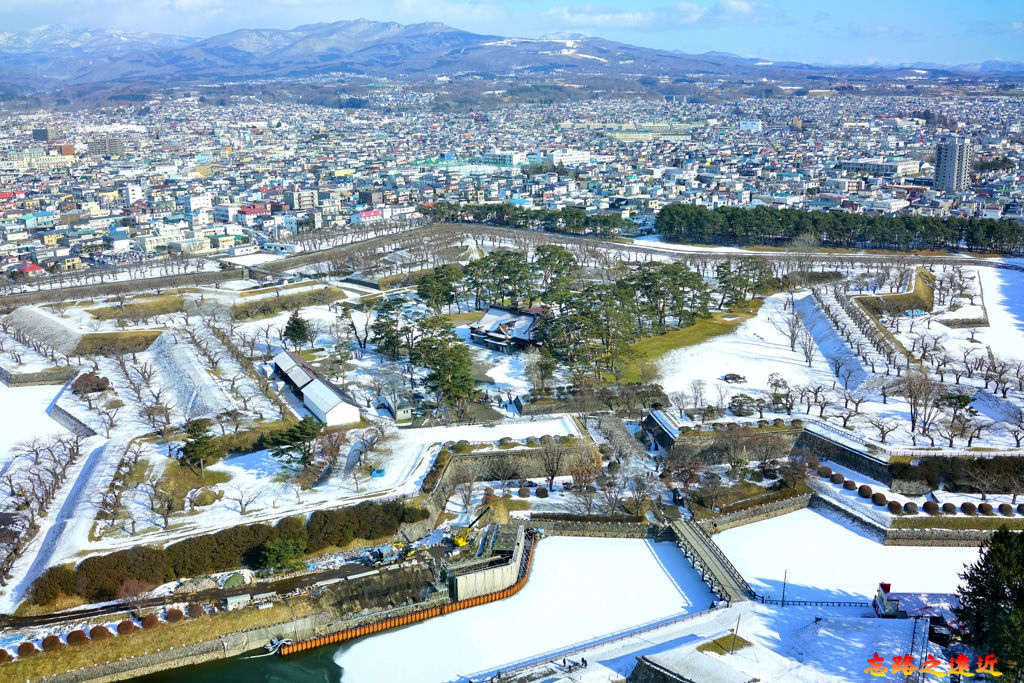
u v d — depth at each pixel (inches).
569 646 7170.3
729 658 6574.8
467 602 7770.7
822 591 7824.8
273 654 7155.5
